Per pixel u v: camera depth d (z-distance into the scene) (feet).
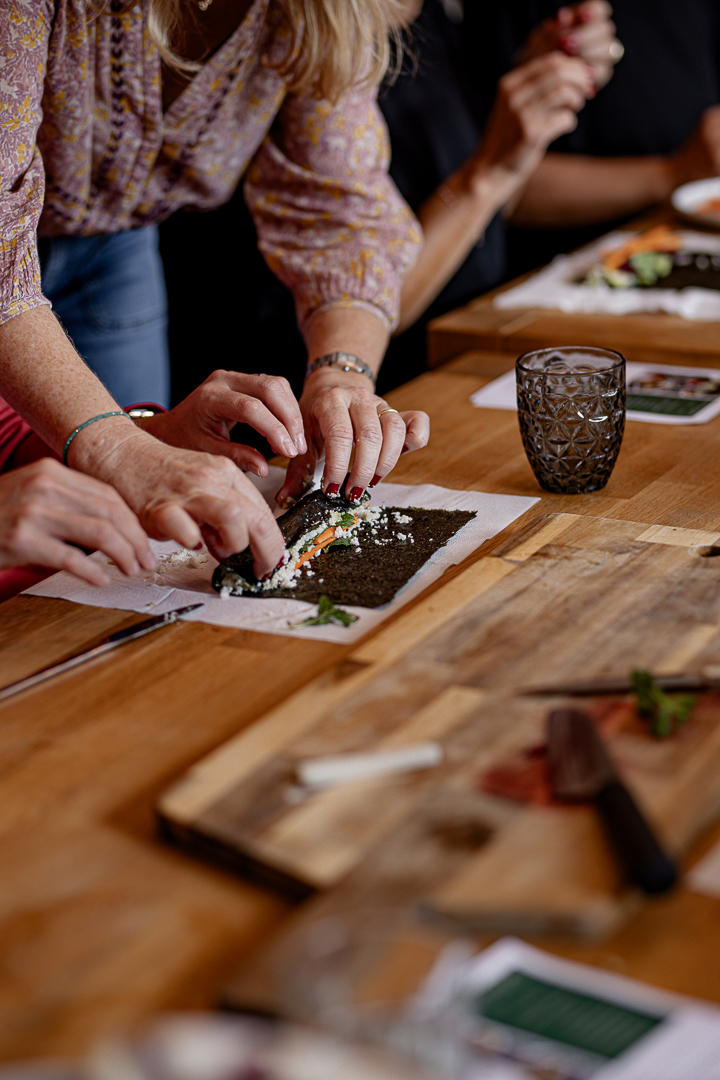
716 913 2.05
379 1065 1.54
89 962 1.99
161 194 5.43
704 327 5.81
